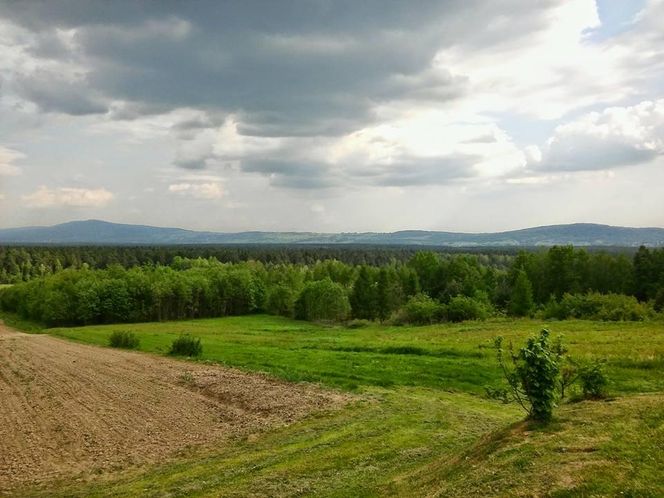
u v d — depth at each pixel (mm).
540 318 74500
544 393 13195
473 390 25500
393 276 101625
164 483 15312
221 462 16938
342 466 15141
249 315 116875
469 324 70500
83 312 98938
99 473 17125
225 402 26906
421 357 37531
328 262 136625
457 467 12398
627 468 9828
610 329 51812
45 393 30938
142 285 104750
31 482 16594
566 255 93688
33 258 178500
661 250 94062
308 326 85812
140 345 55156
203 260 150750
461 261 106625
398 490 12367
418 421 19672
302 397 26016
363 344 47250
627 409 13398
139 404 27188
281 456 16781
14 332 83250
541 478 10148
